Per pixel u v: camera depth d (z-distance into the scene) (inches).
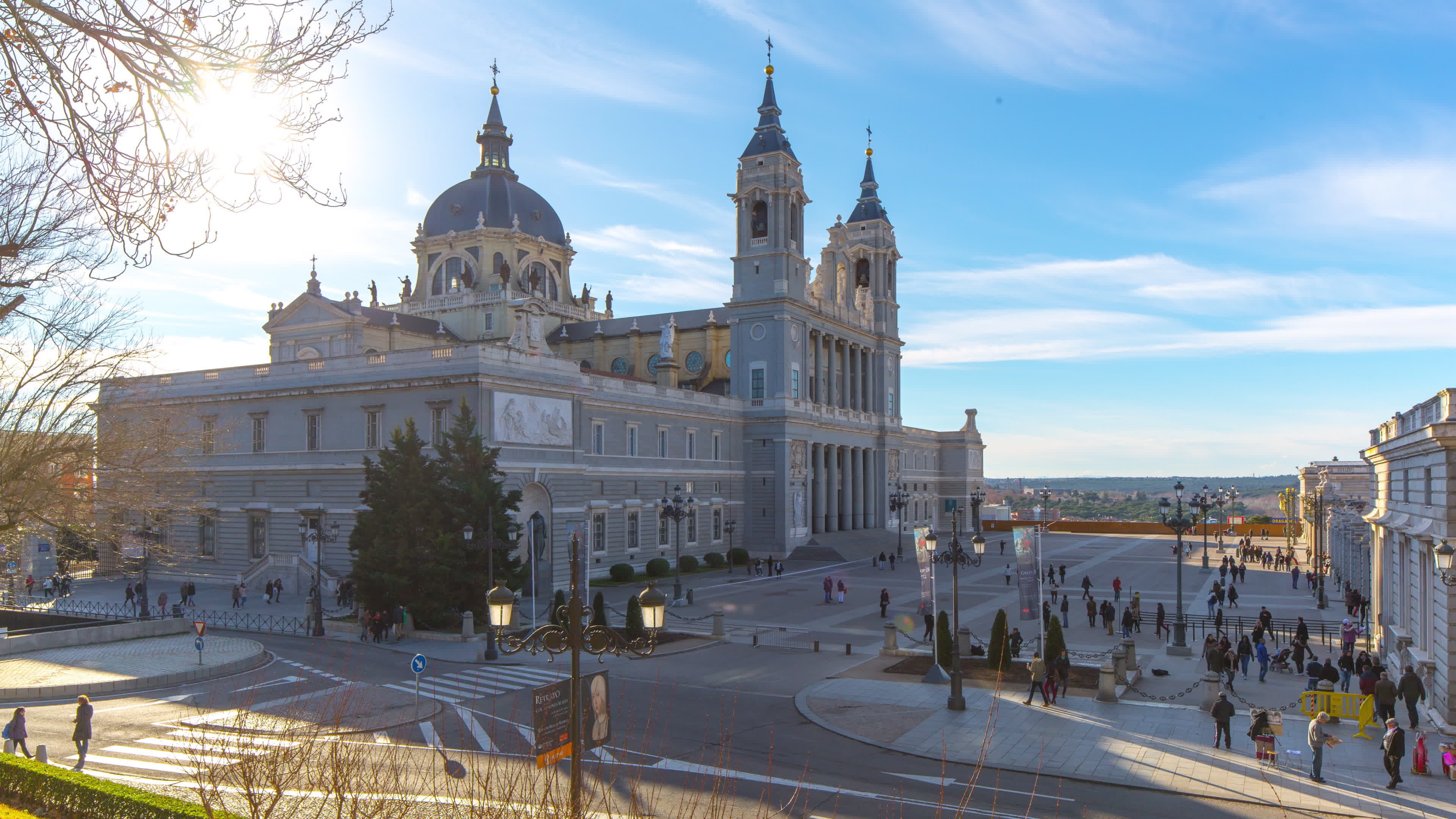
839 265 4771.2
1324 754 1176.2
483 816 662.5
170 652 1749.5
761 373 4151.1
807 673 1659.7
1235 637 2161.7
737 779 1035.9
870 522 4997.5
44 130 524.1
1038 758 1149.7
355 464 2674.7
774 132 4178.2
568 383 2859.3
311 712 1327.5
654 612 757.9
